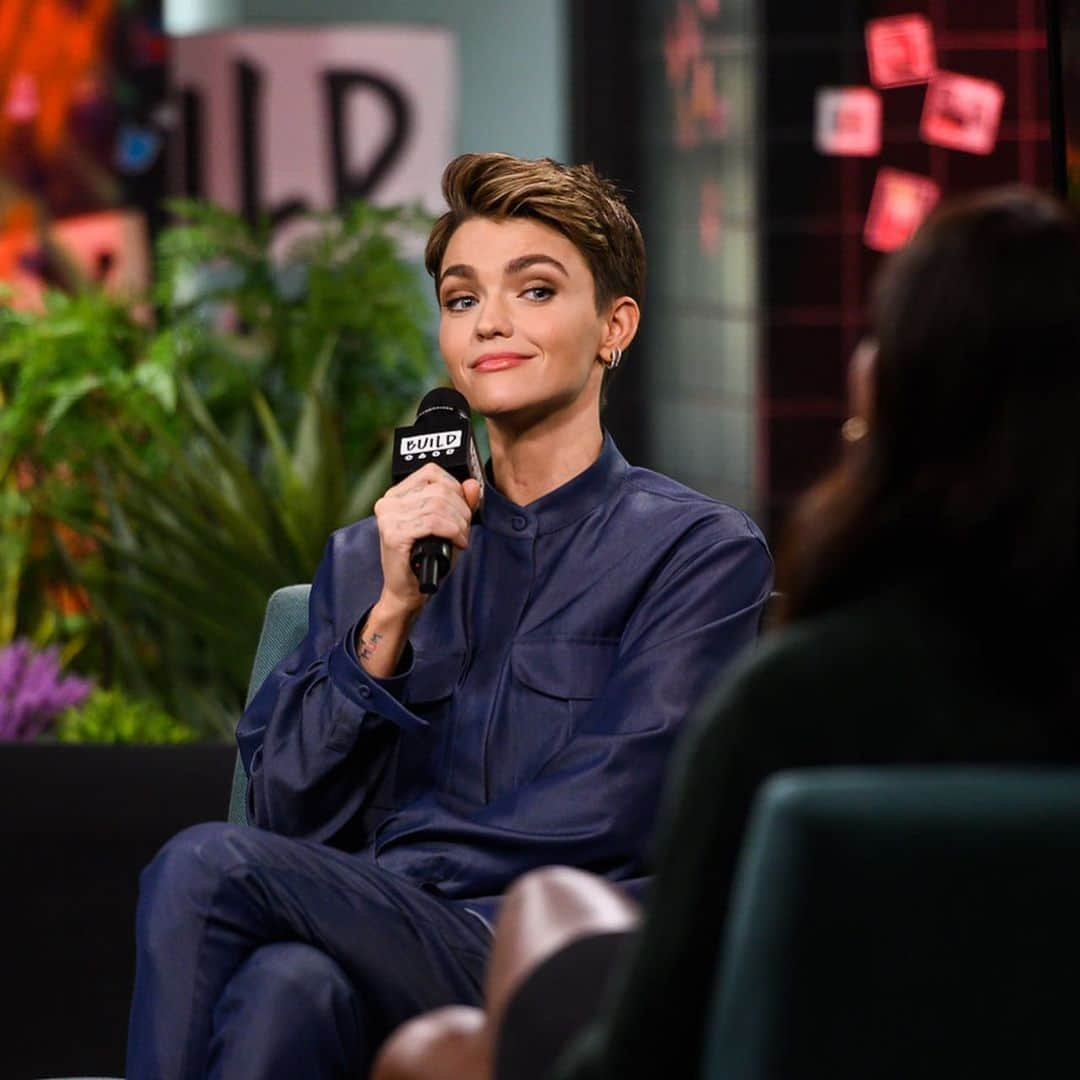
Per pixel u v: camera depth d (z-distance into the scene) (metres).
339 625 7.62
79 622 14.91
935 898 3.67
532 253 7.42
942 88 20.22
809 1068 3.69
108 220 22.20
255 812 7.32
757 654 4.10
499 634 7.45
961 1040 3.72
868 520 4.19
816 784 3.71
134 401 14.91
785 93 20.50
